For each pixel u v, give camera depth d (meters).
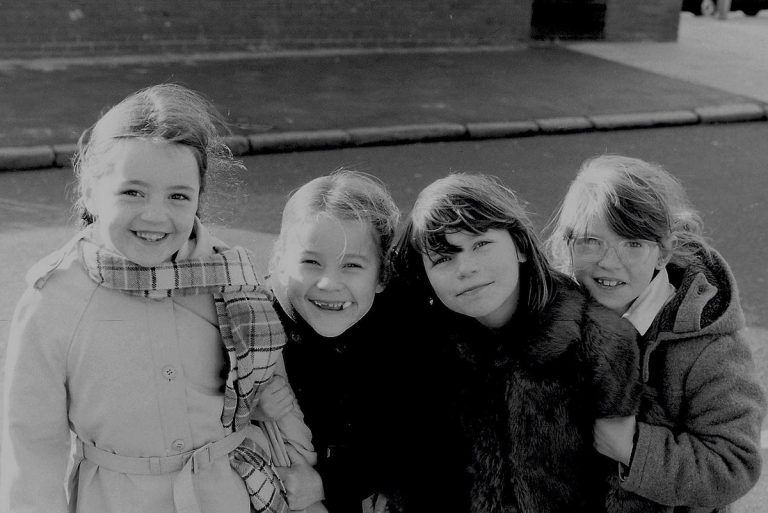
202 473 1.86
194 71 9.59
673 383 1.95
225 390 1.87
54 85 8.59
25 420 1.74
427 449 2.01
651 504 1.91
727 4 16.42
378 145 7.68
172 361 1.81
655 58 11.66
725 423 1.89
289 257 1.95
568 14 12.58
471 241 1.82
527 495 1.85
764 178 7.14
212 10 10.40
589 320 1.83
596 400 1.81
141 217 1.71
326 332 1.96
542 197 6.45
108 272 1.74
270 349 1.89
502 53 11.59
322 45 11.16
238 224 5.50
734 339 1.95
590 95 9.41
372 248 1.94
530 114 8.52
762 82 10.40
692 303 1.93
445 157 7.43
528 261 1.87
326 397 2.08
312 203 1.92
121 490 1.81
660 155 7.75
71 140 6.93
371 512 2.23
